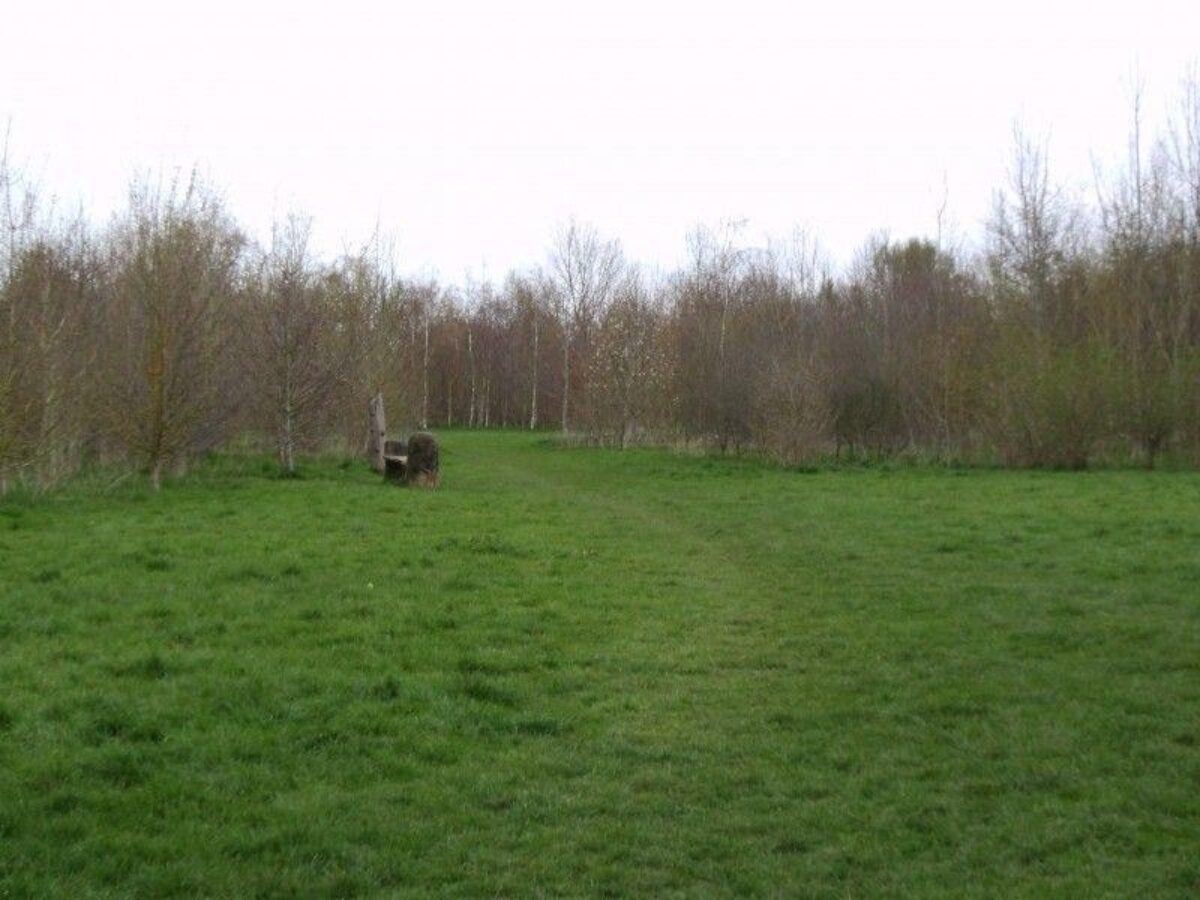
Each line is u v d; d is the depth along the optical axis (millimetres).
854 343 33781
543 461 34688
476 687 8602
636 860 5770
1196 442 29906
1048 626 10750
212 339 21969
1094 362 30375
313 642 9773
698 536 17438
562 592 12367
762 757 7332
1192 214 34562
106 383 20375
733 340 36219
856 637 10578
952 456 31938
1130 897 5254
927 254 42438
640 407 41188
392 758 7027
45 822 5809
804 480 26688
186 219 21938
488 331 71938
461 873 5566
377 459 28141
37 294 18391
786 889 5430
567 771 7027
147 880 5297
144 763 6699
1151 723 7797
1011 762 7125
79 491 19359
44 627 9797
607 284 56500
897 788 6746
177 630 9883
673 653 9953
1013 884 5438
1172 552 14438
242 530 15633
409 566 13398
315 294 26734
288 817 6078
